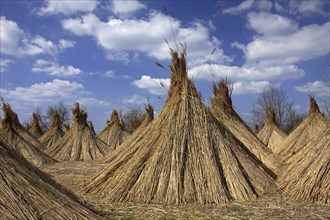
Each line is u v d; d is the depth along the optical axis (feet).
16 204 17.25
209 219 22.70
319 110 59.77
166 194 27.12
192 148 29.32
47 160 55.16
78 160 66.44
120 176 29.12
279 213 23.93
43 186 18.90
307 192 27.37
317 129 56.85
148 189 27.45
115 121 90.58
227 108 47.32
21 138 56.03
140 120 81.35
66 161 60.08
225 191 27.53
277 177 33.24
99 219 19.93
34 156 53.47
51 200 18.52
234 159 29.53
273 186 29.78
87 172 42.88
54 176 40.55
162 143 29.50
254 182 29.43
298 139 57.67
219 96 47.75
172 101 31.89
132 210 24.59
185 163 28.63
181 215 23.48
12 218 16.74
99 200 27.37
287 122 154.20
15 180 18.07
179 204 26.30
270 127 78.95
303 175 29.04
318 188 27.22
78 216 18.86
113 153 49.90
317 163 28.50
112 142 85.71
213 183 27.53
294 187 28.78
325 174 27.58
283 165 39.70
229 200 27.09
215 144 29.94
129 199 27.27
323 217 22.93
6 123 56.44
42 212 17.72
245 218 22.82
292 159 38.34
